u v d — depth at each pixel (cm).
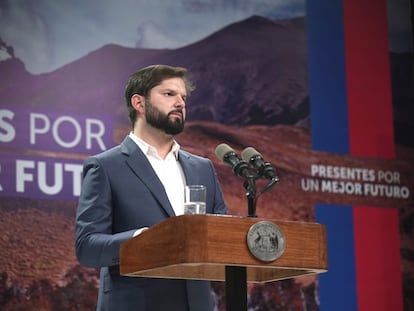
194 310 598
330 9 1192
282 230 486
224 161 552
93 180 614
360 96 1186
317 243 498
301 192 1112
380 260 1144
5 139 945
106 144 1002
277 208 1093
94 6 1029
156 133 640
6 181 935
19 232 930
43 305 927
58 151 970
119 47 1034
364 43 1207
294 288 1071
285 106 1129
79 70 1004
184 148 1048
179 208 629
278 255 482
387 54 1220
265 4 1147
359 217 1143
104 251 567
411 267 1165
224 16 1112
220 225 468
